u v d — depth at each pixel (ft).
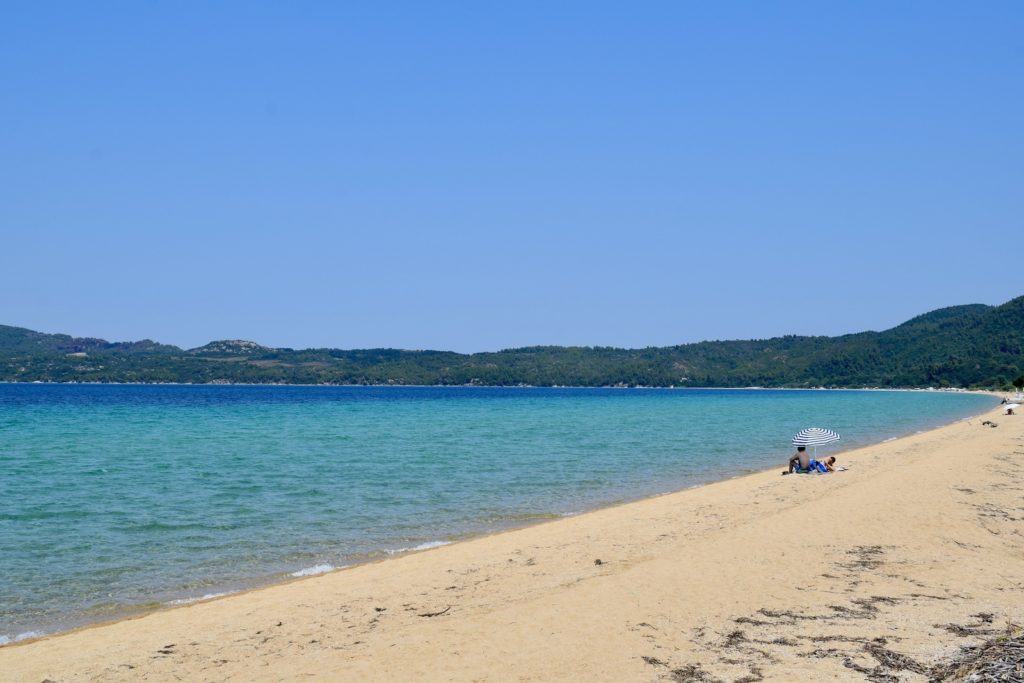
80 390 594.24
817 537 50.62
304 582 44.55
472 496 78.54
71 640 34.50
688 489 82.79
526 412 286.66
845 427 200.85
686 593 38.83
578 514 68.28
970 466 84.89
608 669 28.84
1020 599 37.14
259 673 29.68
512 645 31.89
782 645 31.04
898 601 36.99
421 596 40.50
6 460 109.19
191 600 41.81
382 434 165.48
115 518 65.10
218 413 258.16
